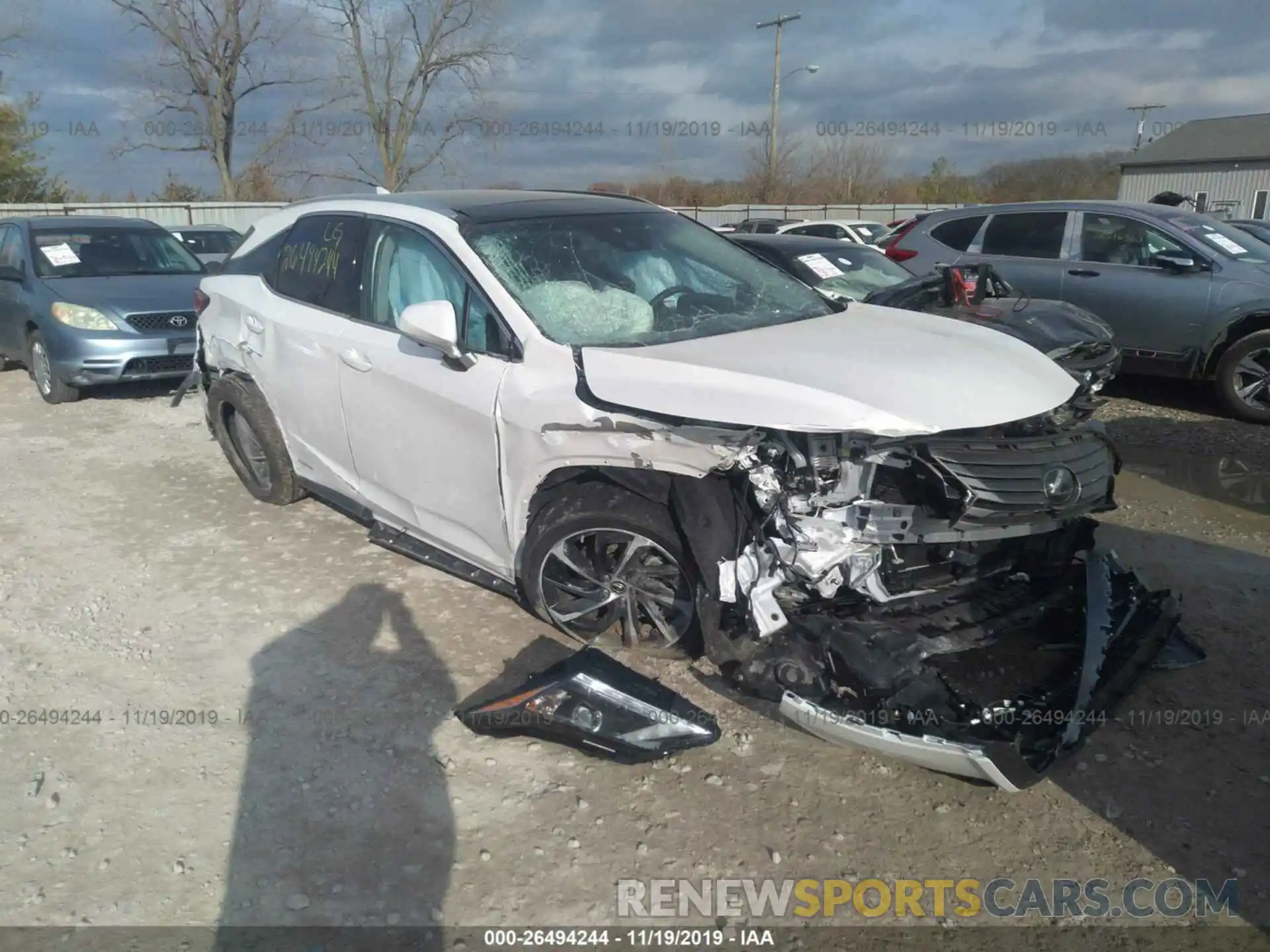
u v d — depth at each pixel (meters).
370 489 4.58
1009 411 3.15
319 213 4.95
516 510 3.75
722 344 3.56
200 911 2.69
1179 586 4.53
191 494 6.07
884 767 3.25
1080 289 8.40
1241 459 6.71
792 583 3.24
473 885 2.77
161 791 3.19
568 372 3.51
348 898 2.73
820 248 8.34
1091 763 3.25
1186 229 8.03
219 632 4.23
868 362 3.32
